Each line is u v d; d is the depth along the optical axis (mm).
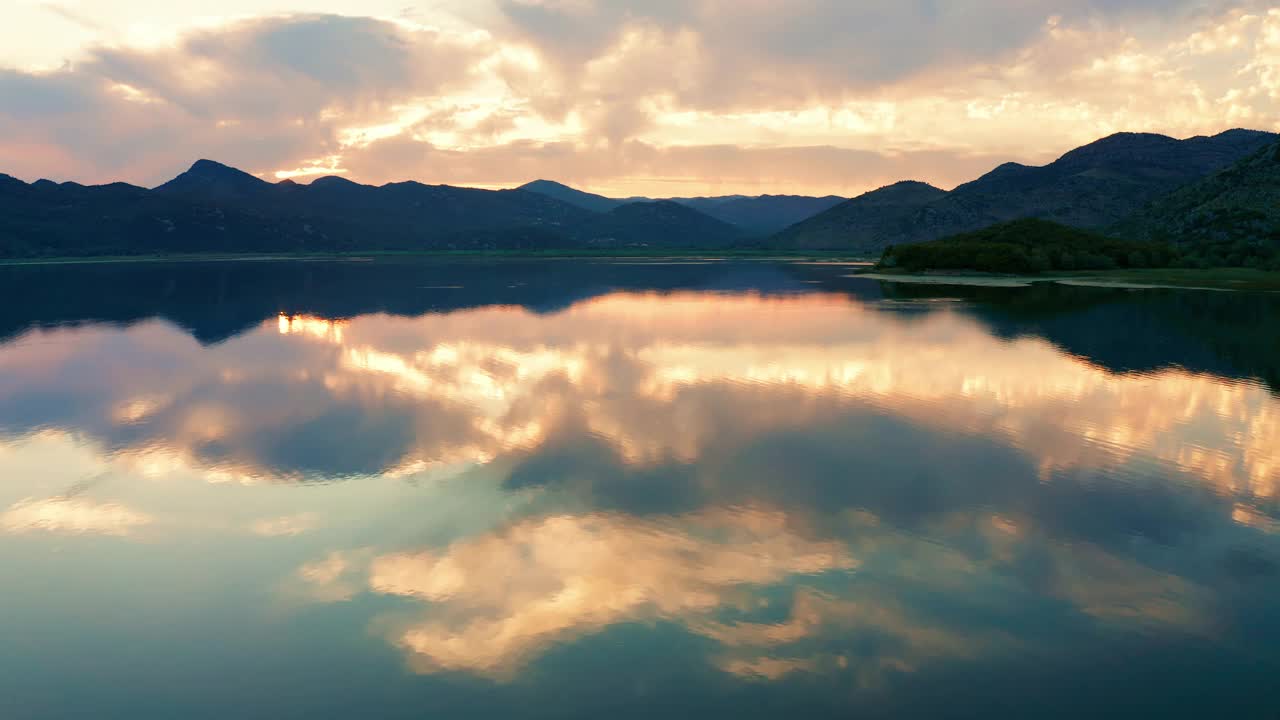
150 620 14344
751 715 11391
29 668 12859
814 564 16234
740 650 13070
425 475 22250
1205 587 15219
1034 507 19453
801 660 12758
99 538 17984
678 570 16016
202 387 36031
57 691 12250
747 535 17750
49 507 20031
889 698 11766
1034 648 13094
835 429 27125
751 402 31766
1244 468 22625
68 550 17344
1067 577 15648
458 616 14297
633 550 16969
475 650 13211
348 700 11938
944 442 25453
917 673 12391
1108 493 20484
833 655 12906
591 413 29906
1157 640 13328
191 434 27266
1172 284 100438
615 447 25000
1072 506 19531
